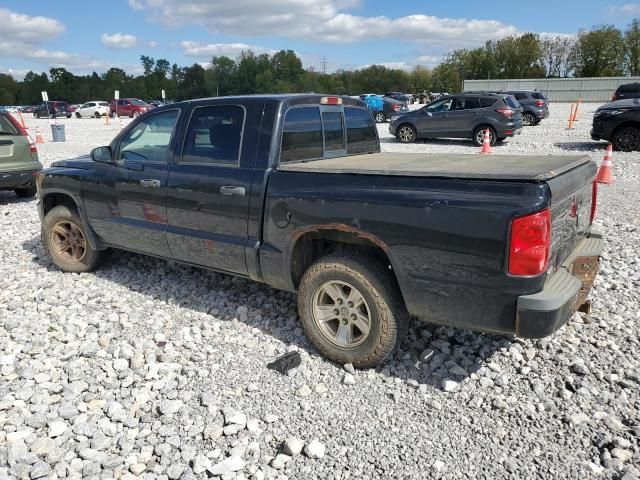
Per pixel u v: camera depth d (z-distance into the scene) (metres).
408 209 3.10
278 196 3.69
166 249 4.59
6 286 5.19
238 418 3.03
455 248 2.96
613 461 2.67
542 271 2.81
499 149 16.11
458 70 89.94
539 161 3.66
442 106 18.03
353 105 4.84
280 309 4.49
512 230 2.77
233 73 100.38
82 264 5.45
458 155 4.52
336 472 2.67
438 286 3.09
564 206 3.14
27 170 8.94
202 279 5.22
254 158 3.89
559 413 3.07
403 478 2.62
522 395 3.26
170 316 4.44
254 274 4.00
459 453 2.79
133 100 44.31
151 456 2.79
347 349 3.55
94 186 5.01
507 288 2.85
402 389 3.35
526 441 2.86
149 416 3.11
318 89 101.00
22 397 3.27
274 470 2.68
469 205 2.89
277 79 100.38
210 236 4.17
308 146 4.19
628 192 9.27
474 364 3.61
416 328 4.08
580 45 80.75
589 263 3.61
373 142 5.16
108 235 5.10
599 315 4.28
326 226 3.45
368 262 3.38
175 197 4.34
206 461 2.69
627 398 3.19
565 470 2.64
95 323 4.29
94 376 3.52
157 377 3.51
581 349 3.74
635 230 6.80
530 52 84.00
